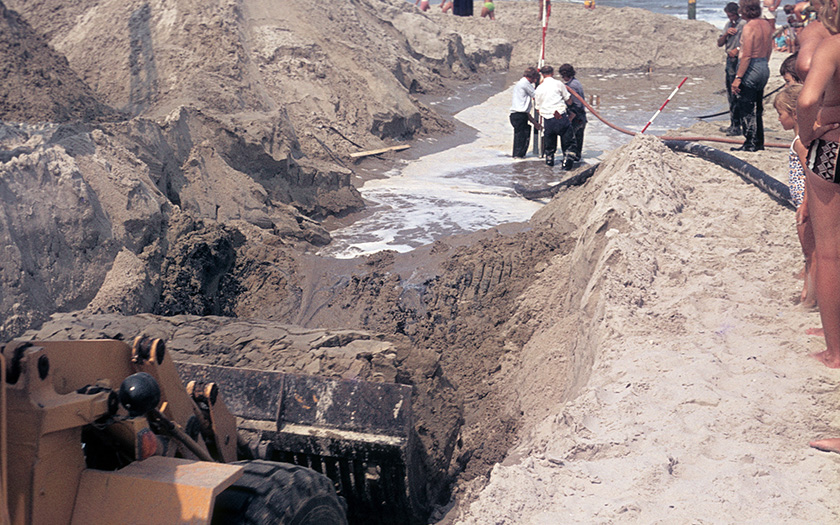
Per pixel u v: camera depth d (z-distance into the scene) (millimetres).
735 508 3312
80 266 7160
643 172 7785
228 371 4750
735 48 12484
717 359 4656
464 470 5520
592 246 6695
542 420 5316
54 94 9602
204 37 14406
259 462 3383
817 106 3799
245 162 10273
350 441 4508
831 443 3684
